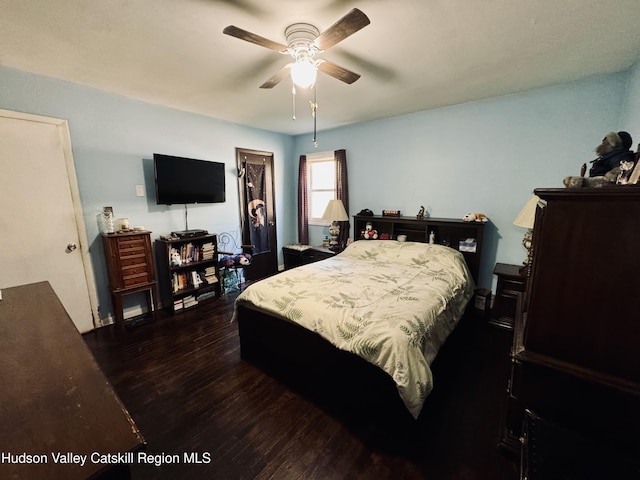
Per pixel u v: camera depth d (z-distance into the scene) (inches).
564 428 45.6
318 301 76.3
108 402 27.8
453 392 74.0
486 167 120.6
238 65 84.9
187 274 133.0
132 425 25.2
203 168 136.8
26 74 89.4
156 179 119.0
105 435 23.8
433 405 69.4
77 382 30.5
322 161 179.9
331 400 71.9
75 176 102.3
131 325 113.6
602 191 38.5
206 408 69.7
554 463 40.6
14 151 89.4
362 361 63.6
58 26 64.2
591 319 42.4
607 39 70.7
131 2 56.1
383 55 79.0
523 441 47.3
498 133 116.0
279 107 127.6
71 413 26.1
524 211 96.9
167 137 127.7
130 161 117.0
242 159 160.7
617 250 39.4
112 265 107.1
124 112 113.3
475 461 54.7
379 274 103.0
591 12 59.5
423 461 54.8
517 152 112.8
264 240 179.8
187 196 131.2
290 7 58.3
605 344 41.8
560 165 105.0
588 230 41.1
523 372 49.7
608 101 94.0
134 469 54.1
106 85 101.8
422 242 139.4
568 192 40.9
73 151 101.7
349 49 75.7
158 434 62.2
